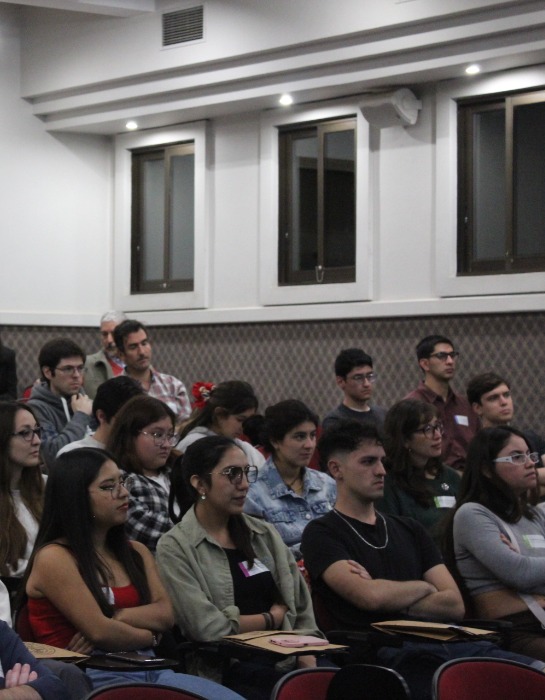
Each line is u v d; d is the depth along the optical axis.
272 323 8.78
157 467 4.82
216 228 9.16
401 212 8.14
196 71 8.62
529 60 7.38
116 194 9.75
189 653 4.14
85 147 9.76
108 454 4.02
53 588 3.81
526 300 7.49
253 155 8.95
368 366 6.82
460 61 7.42
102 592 3.86
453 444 6.84
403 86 8.04
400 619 4.38
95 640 3.78
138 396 4.88
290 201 8.80
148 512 4.70
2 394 7.73
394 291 8.18
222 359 9.07
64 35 9.24
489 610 4.68
